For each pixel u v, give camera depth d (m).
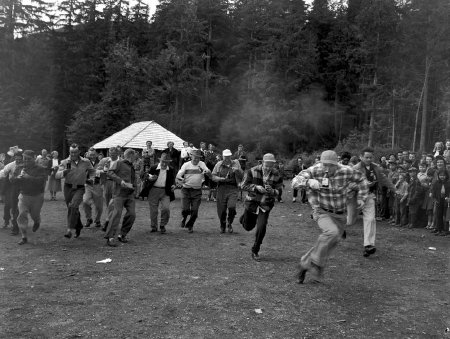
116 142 23.23
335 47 55.34
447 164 11.58
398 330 4.54
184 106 57.22
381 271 6.99
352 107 55.62
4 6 53.81
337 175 6.00
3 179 9.75
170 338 4.14
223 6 63.16
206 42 59.25
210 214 13.52
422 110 44.25
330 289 5.89
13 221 9.26
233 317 4.73
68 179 8.94
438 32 39.84
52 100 54.38
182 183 10.15
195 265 6.99
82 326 4.38
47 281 5.93
